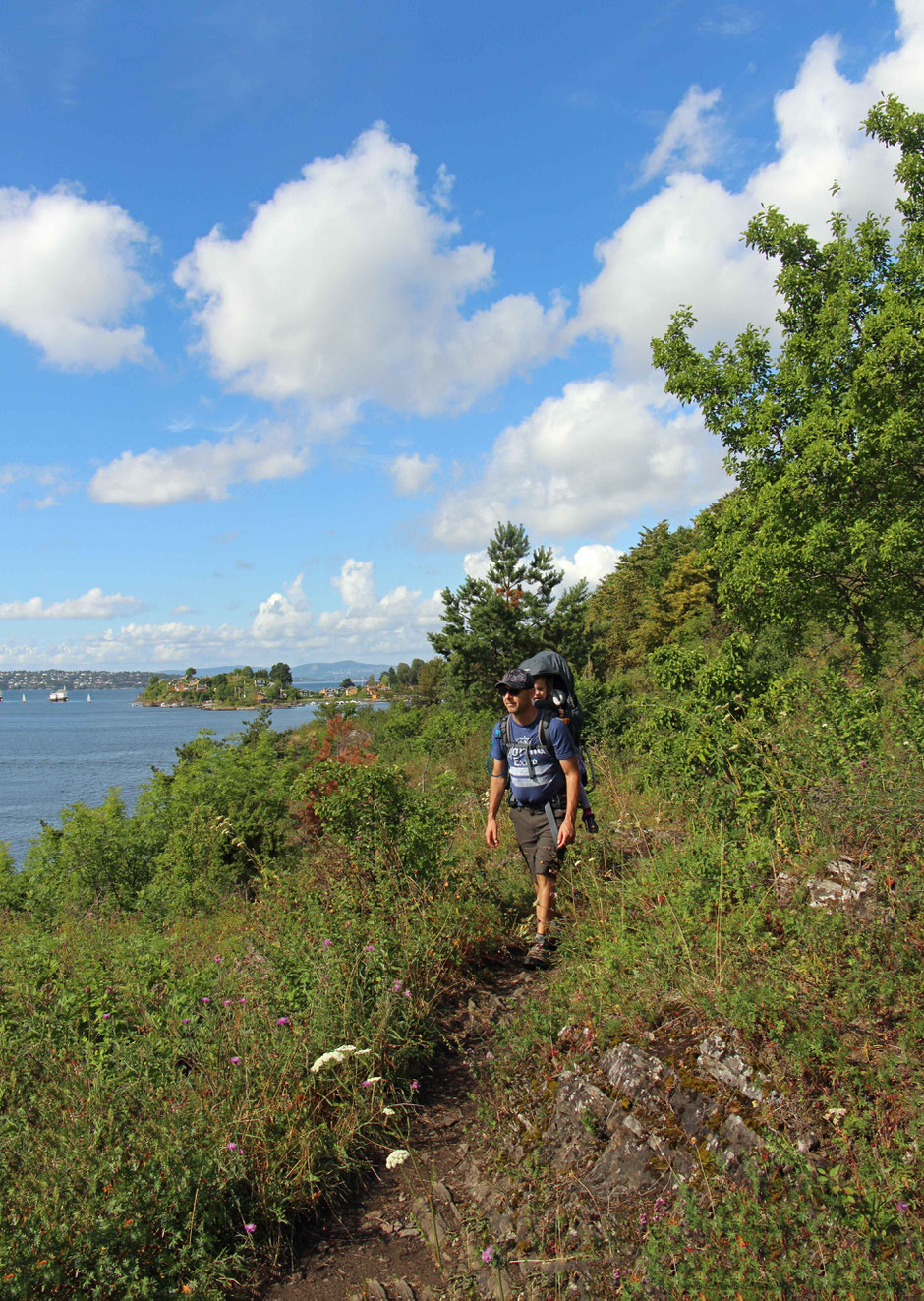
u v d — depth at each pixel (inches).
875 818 152.9
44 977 164.7
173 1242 98.8
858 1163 89.0
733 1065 108.9
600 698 474.6
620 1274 87.9
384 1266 103.3
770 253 573.0
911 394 477.1
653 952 142.3
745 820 181.3
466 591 967.6
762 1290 77.4
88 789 1547.7
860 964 118.9
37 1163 108.3
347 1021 142.3
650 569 2106.3
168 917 336.5
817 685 226.4
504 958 196.2
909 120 525.3
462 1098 140.0
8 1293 87.0
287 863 364.2
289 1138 116.8
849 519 496.1
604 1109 113.0
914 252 503.2
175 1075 127.9
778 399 551.2
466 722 819.4
